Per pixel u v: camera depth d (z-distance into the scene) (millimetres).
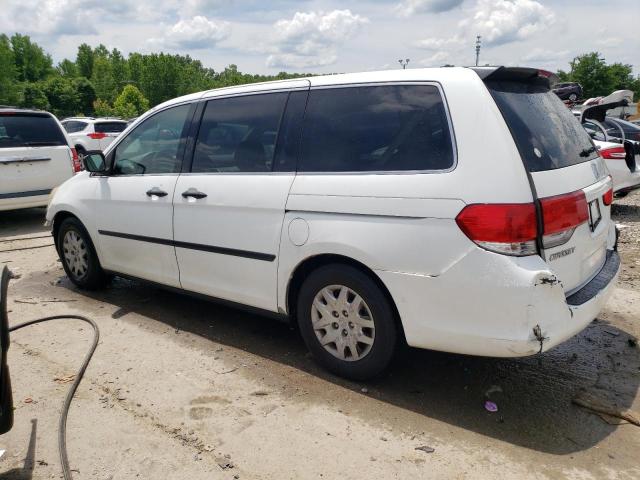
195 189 4148
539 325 2801
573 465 2771
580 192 3148
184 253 4320
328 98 3607
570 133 3529
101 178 5020
